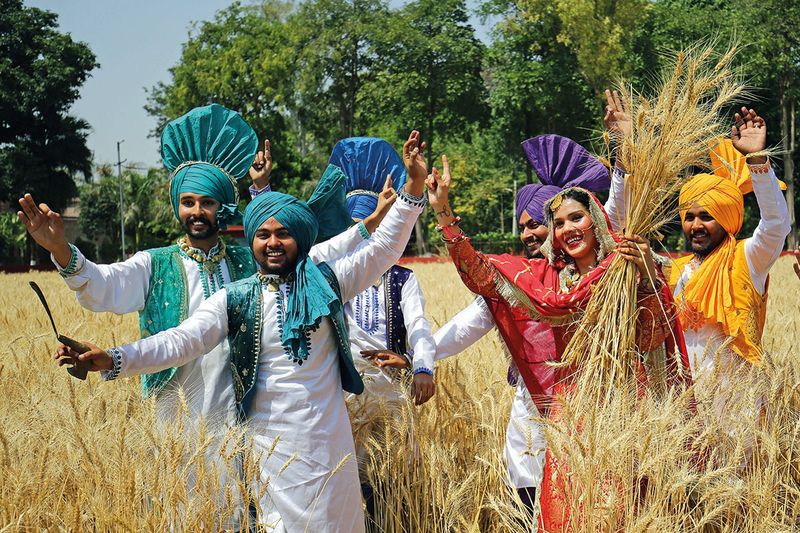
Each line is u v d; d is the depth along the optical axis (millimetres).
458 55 52562
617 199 4699
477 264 4148
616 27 43000
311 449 3699
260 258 3838
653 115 3963
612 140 4461
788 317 6902
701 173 5051
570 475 3531
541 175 5160
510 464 4293
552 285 4164
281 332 3748
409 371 4629
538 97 49344
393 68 53156
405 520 4301
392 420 4449
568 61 48812
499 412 4566
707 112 3984
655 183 3838
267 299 3816
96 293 3920
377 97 53750
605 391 3793
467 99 53219
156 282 4199
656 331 3959
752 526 3682
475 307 4617
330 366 3832
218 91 52844
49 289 16297
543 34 49844
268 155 5145
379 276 4066
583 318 3914
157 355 3631
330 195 4602
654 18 45781
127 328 8000
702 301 4812
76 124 54531
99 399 3836
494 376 5312
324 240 4797
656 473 3447
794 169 41875
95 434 3545
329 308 3793
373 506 4492
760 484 3775
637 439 3469
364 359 4566
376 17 53250
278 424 3719
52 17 55250
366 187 5148
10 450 3494
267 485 3598
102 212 66375
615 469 3406
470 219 67188
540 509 3840
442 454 4359
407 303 4699
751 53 35562
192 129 4480
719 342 4785
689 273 5043
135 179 66625
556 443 3539
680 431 3537
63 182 55375
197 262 4309
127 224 64062
